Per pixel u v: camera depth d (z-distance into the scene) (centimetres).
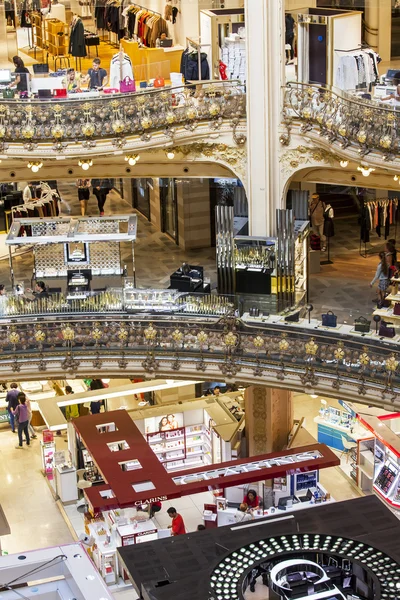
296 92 2464
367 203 2959
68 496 2719
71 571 1083
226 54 2702
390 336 2297
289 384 2395
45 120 2534
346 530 1583
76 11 3138
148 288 2608
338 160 2478
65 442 2989
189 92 2552
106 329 2492
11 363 2508
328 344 2330
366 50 2622
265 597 1441
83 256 2766
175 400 3102
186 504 2727
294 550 1492
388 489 2658
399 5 2827
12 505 2750
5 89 2614
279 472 2455
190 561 1534
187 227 3048
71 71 2730
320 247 2906
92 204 3334
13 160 2759
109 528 2506
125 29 3067
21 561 1098
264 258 2581
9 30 2988
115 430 2658
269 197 2581
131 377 2523
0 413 3114
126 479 2439
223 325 2433
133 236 2689
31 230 2773
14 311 2523
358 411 2816
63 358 2511
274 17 2439
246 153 2580
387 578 1424
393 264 2520
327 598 1368
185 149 2633
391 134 2266
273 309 2458
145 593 1458
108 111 2533
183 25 2969
